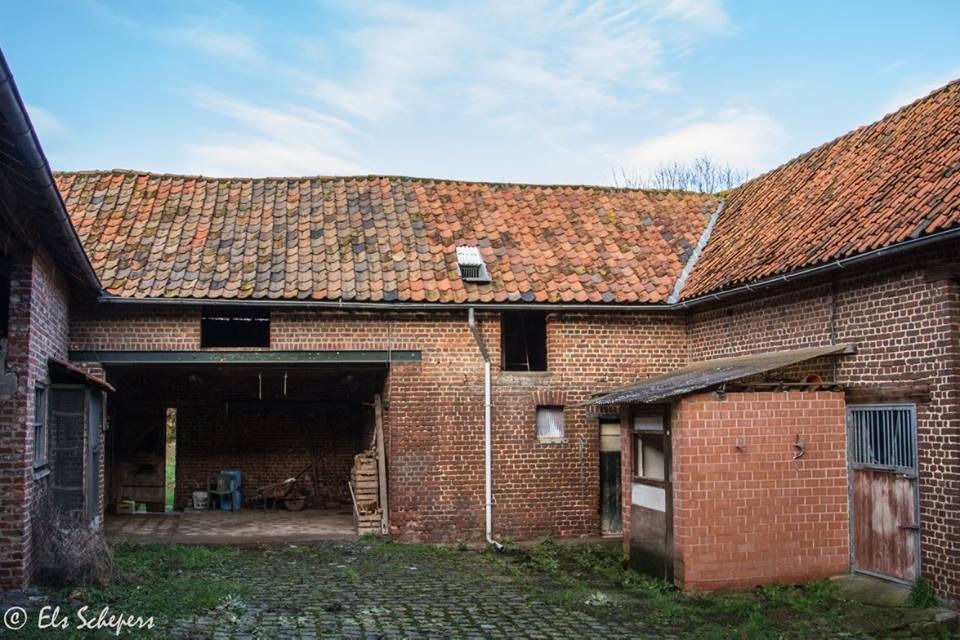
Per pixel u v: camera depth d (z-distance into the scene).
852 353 12.44
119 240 16.64
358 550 15.45
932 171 12.52
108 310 15.63
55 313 13.30
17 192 9.25
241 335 20.88
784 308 14.20
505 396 16.91
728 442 12.24
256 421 21.67
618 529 17.41
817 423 12.47
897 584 11.48
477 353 16.80
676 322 17.55
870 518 12.03
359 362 16.38
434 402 16.58
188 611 9.94
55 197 9.18
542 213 19.23
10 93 6.62
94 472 14.34
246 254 16.61
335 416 21.97
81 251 11.68
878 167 14.38
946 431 10.74
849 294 12.61
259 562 14.02
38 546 11.38
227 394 21.28
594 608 11.05
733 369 13.71
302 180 19.66
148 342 15.69
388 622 9.94
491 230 18.34
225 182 19.27
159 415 21.00
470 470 16.66
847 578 12.18
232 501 20.94
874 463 11.99
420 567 13.90
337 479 21.80
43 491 12.05
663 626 10.21
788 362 12.42
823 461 12.44
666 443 12.75
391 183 19.78
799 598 11.48
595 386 17.20
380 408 17.75
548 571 13.81
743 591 12.03
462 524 16.58
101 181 18.62
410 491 16.45
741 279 14.41
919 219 11.06
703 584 11.98
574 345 17.19
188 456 21.36
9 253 10.83
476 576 13.20
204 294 15.28
